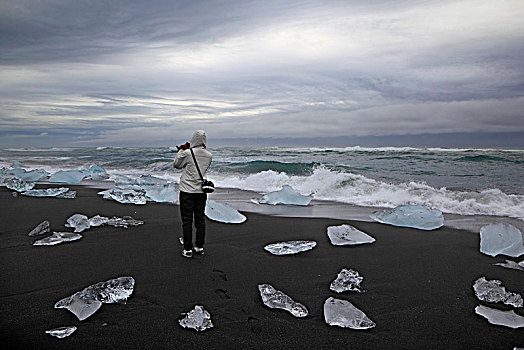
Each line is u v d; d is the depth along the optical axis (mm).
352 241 5520
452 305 3520
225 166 15680
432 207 8258
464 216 7469
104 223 6441
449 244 5496
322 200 9328
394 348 2785
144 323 3068
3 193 9828
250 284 3920
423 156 17547
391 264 4641
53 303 3395
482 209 7957
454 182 11148
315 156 19797
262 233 6012
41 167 17375
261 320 3156
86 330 2936
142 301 3479
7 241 5379
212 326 3033
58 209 7750
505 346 2826
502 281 4141
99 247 5117
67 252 4883
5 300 3451
